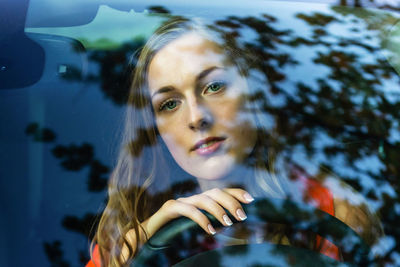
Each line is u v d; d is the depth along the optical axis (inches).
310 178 43.3
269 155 43.8
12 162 39.6
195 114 43.0
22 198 38.4
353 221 41.1
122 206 39.3
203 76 44.3
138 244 36.8
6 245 35.9
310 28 53.0
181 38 46.3
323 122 46.8
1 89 43.3
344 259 35.9
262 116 45.1
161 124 43.0
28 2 49.2
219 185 42.2
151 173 41.3
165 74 44.1
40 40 46.1
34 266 35.3
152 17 49.1
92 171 40.5
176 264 33.5
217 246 34.4
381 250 39.0
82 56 45.7
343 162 44.4
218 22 49.3
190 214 35.4
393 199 42.4
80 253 36.4
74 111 42.7
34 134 41.1
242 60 46.7
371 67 50.4
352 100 48.2
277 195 41.6
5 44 45.6
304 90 47.6
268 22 51.7
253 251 34.1
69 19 48.4
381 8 57.7
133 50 45.9
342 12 56.2
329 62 50.0
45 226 37.3
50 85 44.0
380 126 47.1
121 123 42.6
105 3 50.5
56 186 39.2
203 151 42.6
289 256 34.1
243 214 34.6
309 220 35.1
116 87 44.3
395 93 49.1
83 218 38.4
